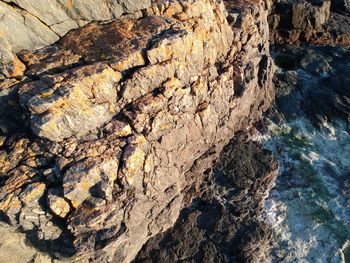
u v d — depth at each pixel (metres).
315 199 28.50
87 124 20.45
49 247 20.70
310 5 40.59
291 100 35.28
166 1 25.83
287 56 40.06
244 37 31.27
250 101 31.45
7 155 19.91
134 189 20.69
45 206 19.06
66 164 19.42
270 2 38.84
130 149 20.48
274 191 28.73
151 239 24.58
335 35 42.03
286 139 32.53
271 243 25.92
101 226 19.50
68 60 21.86
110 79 21.23
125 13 25.08
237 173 28.75
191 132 25.20
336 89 35.91
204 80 25.81
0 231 19.55
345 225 27.08
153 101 22.30
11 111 20.59
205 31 26.59
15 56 21.62
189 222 25.61
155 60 22.67
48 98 19.38
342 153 32.09
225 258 24.58
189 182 27.09
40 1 21.86
